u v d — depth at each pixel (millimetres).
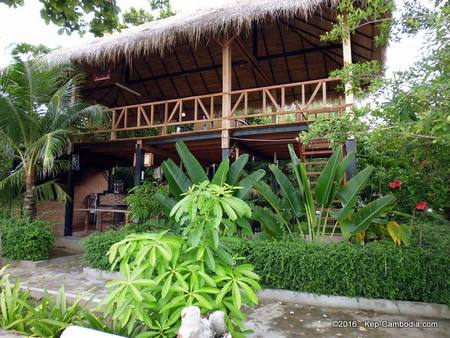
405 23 2910
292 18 6203
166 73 9312
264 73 8758
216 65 8828
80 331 1810
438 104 2307
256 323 3455
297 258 4195
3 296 2631
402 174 4039
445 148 2902
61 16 4258
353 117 3012
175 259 2018
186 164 4812
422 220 4496
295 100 9594
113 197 9242
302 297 4125
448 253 3873
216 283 2039
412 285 3818
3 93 5820
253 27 6992
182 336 1598
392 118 2746
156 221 5062
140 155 7297
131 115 10992
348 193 4348
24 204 6566
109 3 4418
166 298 1973
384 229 4582
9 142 6238
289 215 5039
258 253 4336
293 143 7027
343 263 4004
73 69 7113
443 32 2381
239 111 10117
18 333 2301
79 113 6496
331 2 5113
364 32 6098
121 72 9281
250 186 4699
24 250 6000
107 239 5301
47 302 2805
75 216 10984
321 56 8008
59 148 6043
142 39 6398
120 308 1920
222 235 2311
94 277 5199
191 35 6113
